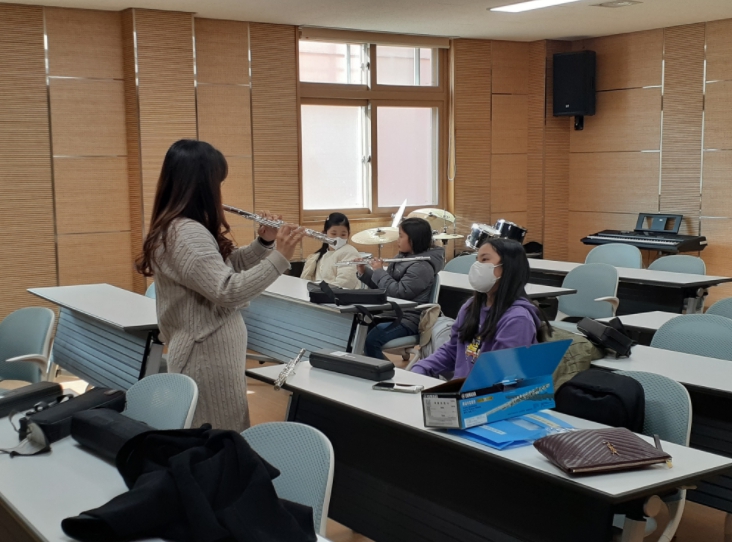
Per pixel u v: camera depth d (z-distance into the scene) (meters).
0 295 6.71
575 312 5.54
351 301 4.27
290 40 7.79
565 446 2.16
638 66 8.55
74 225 6.96
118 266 7.20
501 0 6.70
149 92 6.98
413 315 5.09
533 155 9.23
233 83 7.52
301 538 1.75
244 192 7.70
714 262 8.12
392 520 2.84
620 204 8.87
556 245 9.38
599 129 8.99
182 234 2.56
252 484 1.78
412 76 8.73
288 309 4.72
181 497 1.75
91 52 6.89
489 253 3.17
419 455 2.73
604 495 1.96
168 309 2.69
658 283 5.39
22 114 6.66
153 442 1.97
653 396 2.72
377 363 3.08
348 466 3.02
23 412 2.65
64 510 1.91
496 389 2.43
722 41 7.82
